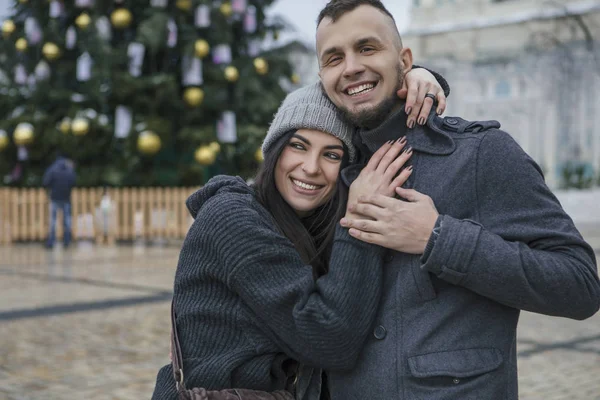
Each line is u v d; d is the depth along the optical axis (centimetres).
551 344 504
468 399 142
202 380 153
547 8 2969
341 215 162
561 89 3362
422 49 4475
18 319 589
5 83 1552
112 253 1179
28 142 1362
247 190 171
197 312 158
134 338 517
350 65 156
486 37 4241
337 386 157
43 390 386
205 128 1385
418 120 157
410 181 154
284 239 159
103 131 1377
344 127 168
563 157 3991
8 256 1129
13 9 1547
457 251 139
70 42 1395
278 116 174
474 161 149
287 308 152
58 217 1422
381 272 153
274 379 162
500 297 141
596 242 1303
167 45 1345
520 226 145
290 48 1677
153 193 1417
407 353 147
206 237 158
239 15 1516
